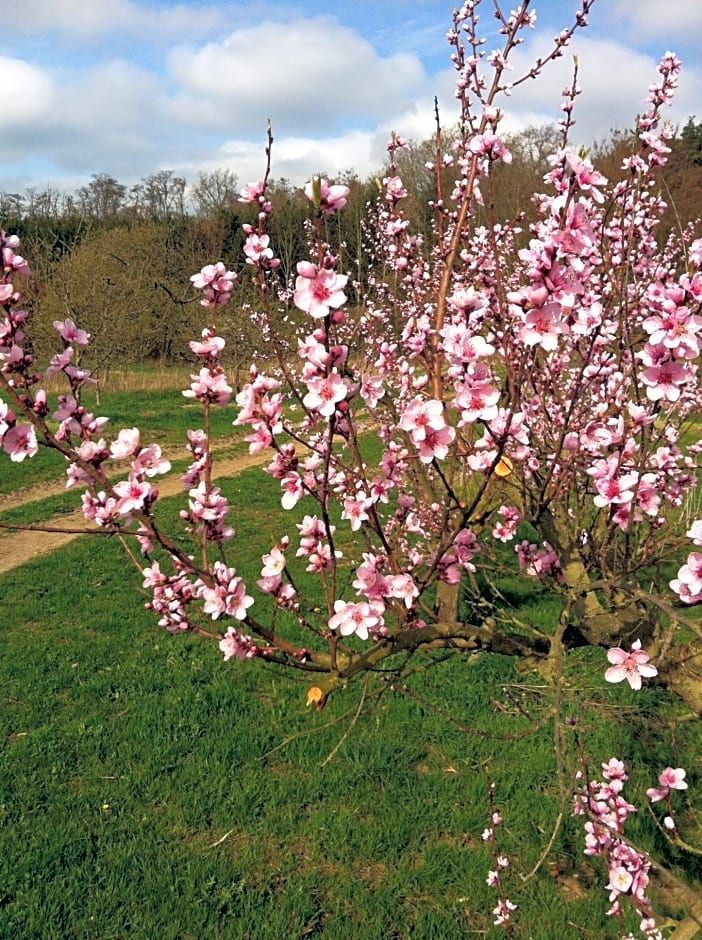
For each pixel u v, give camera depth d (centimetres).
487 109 222
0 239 167
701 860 370
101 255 2158
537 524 282
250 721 495
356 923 342
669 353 167
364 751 459
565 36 300
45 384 1088
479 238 333
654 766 439
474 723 486
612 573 275
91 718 508
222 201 3178
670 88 302
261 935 334
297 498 182
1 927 336
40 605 718
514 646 236
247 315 1188
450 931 332
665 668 256
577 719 335
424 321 228
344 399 162
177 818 407
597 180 162
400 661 557
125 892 355
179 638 626
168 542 185
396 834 393
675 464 260
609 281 314
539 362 292
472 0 296
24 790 430
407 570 258
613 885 272
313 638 600
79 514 1077
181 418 1788
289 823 403
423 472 296
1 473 1293
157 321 2130
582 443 270
